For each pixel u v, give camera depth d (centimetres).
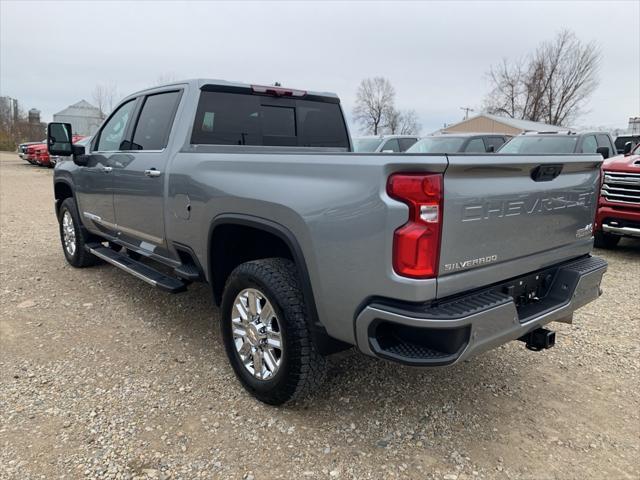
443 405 305
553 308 280
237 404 301
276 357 290
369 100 7094
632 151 776
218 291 344
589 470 251
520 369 354
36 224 891
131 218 428
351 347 276
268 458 254
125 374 334
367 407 300
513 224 256
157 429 274
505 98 5719
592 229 331
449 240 225
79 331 403
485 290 253
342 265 240
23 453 252
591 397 319
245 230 319
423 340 231
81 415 286
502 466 253
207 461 250
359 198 230
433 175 216
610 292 534
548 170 271
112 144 476
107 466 245
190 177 339
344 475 243
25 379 324
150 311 448
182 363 351
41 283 524
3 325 411
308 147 441
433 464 253
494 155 238
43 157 2448
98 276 552
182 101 377
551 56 5259
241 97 396
